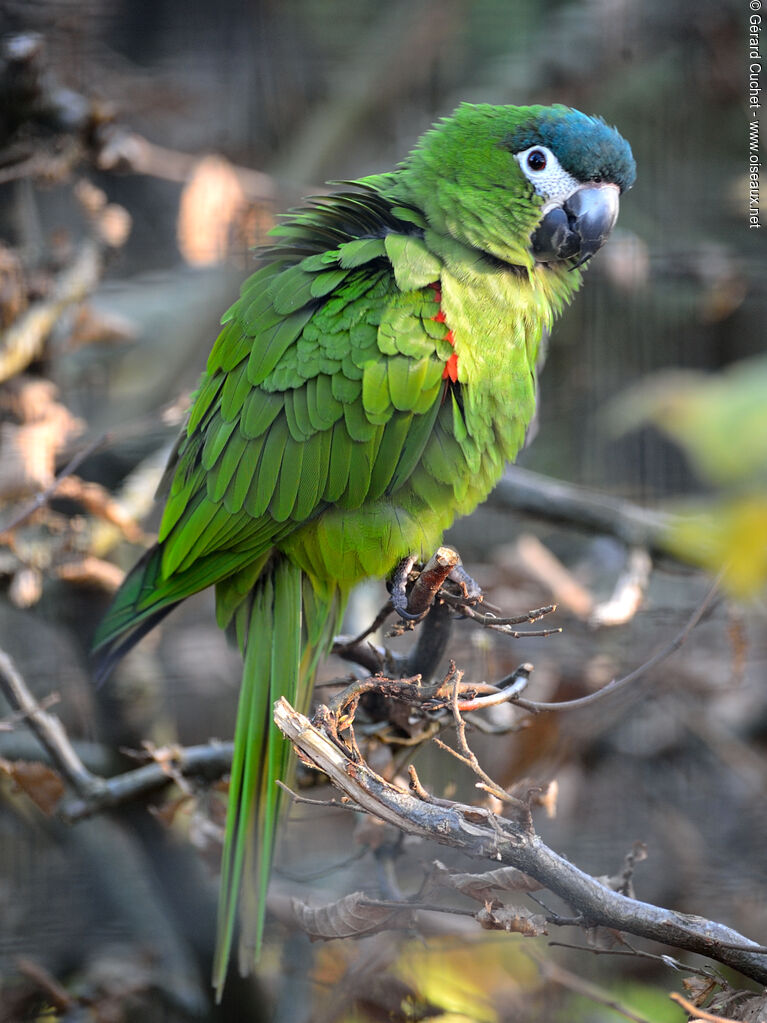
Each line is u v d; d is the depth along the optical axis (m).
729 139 8.44
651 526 6.29
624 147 5.03
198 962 5.96
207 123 9.16
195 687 7.37
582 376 8.16
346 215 4.84
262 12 9.23
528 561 6.66
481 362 4.52
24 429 5.80
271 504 4.51
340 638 4.31
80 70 7.69
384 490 4.49
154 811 4.82
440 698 3.22
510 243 4.72
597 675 6.02
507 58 9.41
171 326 8.58
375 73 9.60
